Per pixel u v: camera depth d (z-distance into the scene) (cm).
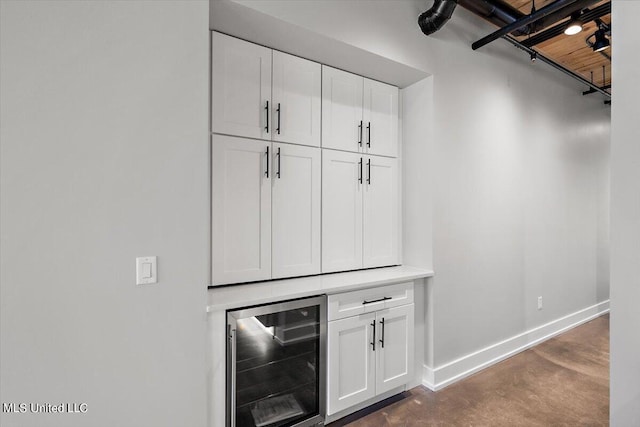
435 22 214
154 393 135
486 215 269
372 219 239
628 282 123
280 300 168
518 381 243
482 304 266
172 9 139
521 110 298
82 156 121
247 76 187
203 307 145
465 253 253
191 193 143
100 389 125
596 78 371
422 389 232
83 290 122
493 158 274
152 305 135
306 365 180
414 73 230
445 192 240
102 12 125
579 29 241
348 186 227
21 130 112
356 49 197
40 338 116
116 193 127
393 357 213
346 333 192
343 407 190
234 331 156
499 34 235
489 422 194
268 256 195
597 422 193
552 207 331
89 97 123
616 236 126
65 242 119
